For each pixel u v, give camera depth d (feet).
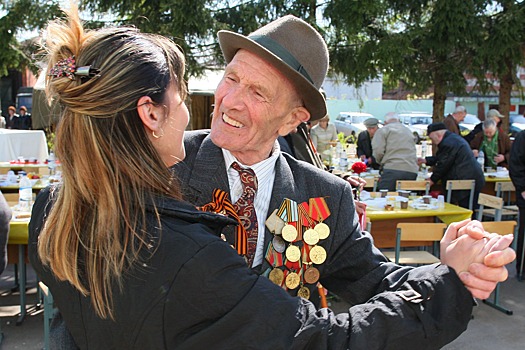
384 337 2.75
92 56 2.78
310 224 4.10
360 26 31.99
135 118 2.81
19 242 11.37
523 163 15.16
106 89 2.69
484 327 12.44
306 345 2.67
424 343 2.81
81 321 2.88
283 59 3.66
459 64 33.88
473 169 19.30
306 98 3.84
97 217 2.72
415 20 33.17
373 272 4.08
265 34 3.73
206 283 2.61
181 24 30.27
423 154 32.76
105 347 2.78
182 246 2.66
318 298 4.66
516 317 13.07
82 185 2.71
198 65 32.71
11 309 12.80
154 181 2.81
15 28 33.47
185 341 2.63
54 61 2.90
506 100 34.37
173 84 3.01
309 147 7.22
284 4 32.91
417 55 34.04
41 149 26.76
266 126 3.78
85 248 2.71
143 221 2.72
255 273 2.84
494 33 31.37
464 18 30.37
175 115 3.01
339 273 4.31
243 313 2.63
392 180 21.13
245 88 3.69
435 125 19.98
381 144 21.53
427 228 12.73
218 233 3.05
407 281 3.08
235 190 4.03
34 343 11.05
